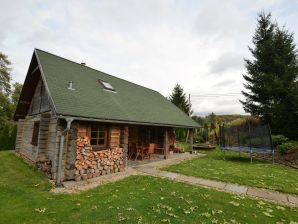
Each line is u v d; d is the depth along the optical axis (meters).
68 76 11.16
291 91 19.42
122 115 10.57
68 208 5.47
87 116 8.27
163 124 13.30
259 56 23.22
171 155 16.42
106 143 10.30
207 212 5.41
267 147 14.38
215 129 27.81
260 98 22.84
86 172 8.70
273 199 6.78
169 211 5.43
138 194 6.66
